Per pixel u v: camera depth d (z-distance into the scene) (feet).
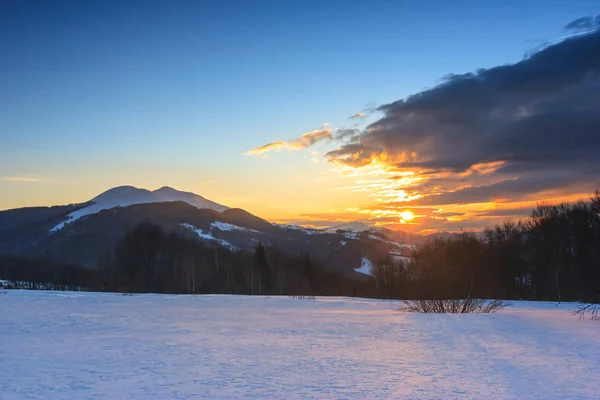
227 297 196.85
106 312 103.71
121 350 50.67
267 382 35.37
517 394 31.60
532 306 147.33
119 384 34.81
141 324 78.69
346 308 127.13
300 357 46.29
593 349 50.44
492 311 115.55
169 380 36.11
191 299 171.22
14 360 44.55
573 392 32.07
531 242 235.40
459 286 222.07
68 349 51.24
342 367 41.11
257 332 67.67
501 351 49.49
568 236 217.97
